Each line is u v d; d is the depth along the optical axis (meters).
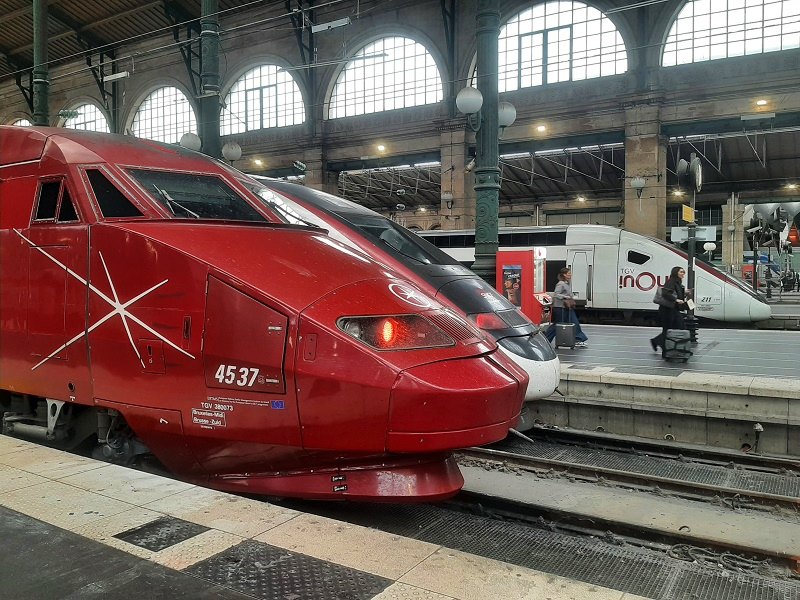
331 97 31.97
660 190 24.66
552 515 5.51
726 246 37.41
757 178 33.44
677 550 4.91
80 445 5.38
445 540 5.17
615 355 11.82
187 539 3.11
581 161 33.56
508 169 35.47
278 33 32.19
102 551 2.96
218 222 4.68
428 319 4.25
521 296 12.05
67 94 39.75
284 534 3.19
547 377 7.46
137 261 4.50
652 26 24.42
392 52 30.16
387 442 3.88
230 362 4.12
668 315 11.03
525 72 27.31
